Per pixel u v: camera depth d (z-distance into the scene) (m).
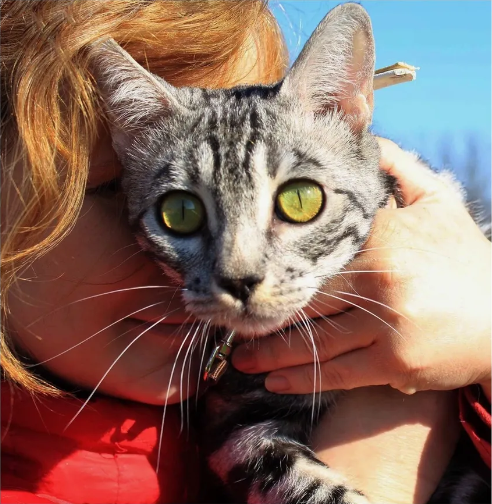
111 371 0.33
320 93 0.35
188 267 0.33
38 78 0.31
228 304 0.32
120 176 0.34
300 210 0.33
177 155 0.34
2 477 0.33
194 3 0.36
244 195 0.33
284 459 0.34
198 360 0.35
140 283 0.33
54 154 0.31
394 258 0.33
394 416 0.35
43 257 0.32
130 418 0.34
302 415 0.36
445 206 0.37
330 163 0.34
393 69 0.36
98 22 0.33
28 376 0.32
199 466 0.37
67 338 0.33
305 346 0.34
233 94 0.36
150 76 0.34
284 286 0.33
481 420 0.34
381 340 0.33
